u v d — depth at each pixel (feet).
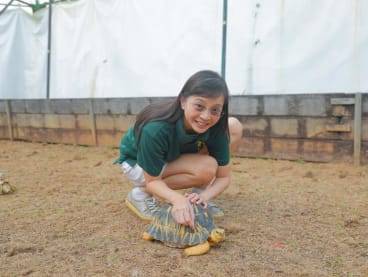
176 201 6.13
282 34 15.85
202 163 6.87
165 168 6.96
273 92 16.16
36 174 12.19
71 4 21.17
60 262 5.74
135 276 5.27
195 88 5.55
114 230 7.03
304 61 15.53
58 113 19.44
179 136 6.25
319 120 12.84
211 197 6.68
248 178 11.08
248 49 16.52
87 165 13.75
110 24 19.94
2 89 23.58
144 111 6.34
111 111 17.62
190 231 6.07
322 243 6.33
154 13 18.63
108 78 20.17
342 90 14.97
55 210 8.29
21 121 21.09
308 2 15.33
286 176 11.23
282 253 5.95
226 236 6.66
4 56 23.52
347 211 7.90
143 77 19.07
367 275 5.24
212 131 6.52
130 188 10.17
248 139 14.34
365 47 14.46
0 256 5.98
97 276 5.30
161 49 18.52
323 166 12.35
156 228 6.43
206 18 17.33
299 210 8.02
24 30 23.12
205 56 17.46
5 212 8.18
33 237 6.74
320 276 5.22
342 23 14.82
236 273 5.32
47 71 21.54
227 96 5.73
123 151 7.82
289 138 13.51
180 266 5.54
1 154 16.79
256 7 16.28
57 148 18.33
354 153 12.31
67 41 21.48
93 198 9.22
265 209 8.11
